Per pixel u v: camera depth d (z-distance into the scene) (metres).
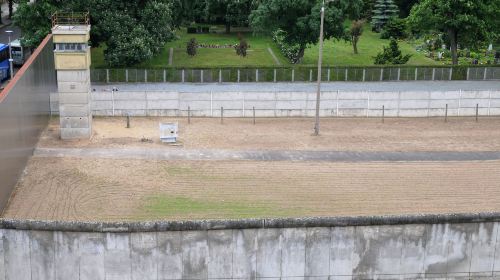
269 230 23.55
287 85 71.62
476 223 24.66
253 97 56.59
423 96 58.22
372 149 47.97
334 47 93.94
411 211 35.69
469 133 53.50
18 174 38.31
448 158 46.16
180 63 80.88
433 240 24.52
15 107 37.38
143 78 71.31
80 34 45.62
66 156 43.44
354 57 87.81
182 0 96.81
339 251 24.03
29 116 42.47
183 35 99.62
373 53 90.69
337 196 37.94
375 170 42.94
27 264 23.47
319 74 50.47
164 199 36.84
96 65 74.94
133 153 44.88
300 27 79.38
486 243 24.91
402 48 95.44
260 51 89.69
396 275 24.61
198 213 34.78
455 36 80.50
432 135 52.53
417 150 48.06
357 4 84.50
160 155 44.75
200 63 81.25
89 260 23.34
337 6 81.00
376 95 57.62
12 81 38.03
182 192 38.09
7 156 34.91
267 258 23.78
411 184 40.31
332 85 72.31
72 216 33.78
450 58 88.44
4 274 23.56
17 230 23.19
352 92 57.31
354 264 24.23
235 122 55.09
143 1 74.31
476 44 83.00
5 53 70.75
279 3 79.38
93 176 40.00
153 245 23.30
